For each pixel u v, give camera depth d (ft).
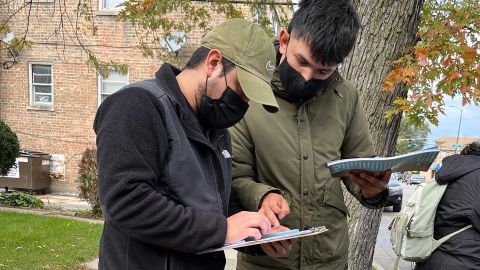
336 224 6.33
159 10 16.28
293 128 6.10
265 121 6.05
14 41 20.58
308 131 6.11
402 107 9.24
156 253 4.37
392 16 9.31
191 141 4.59
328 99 6.24
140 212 3.97
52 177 42.96
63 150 42.80
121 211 3.97
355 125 6.66
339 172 5.24
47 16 41.04
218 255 4.95
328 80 6.10
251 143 6.19
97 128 4.39
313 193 6.10
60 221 25.23
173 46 24.18
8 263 16.51
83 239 21.24
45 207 33.12
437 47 9.61
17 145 33.50
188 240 4.15
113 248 4.47
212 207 4.69
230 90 4.60
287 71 5.75
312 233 4.75
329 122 6.23
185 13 18.49
